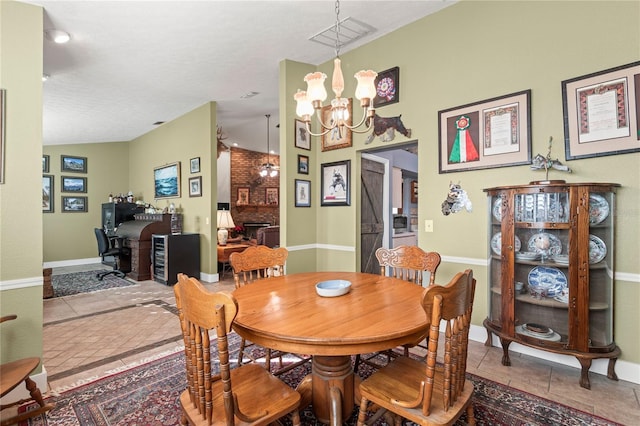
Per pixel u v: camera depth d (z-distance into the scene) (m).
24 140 2.22
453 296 1.25
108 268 6.81
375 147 3.55
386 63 3.42
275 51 3.62
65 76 3.98
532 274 2.36
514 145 2.61
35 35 2.29
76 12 2.71
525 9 2.56
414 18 3.16
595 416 1.80
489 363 2.44
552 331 2.29
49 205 6.97
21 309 2.18
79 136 6.71
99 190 7.57
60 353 2.70
